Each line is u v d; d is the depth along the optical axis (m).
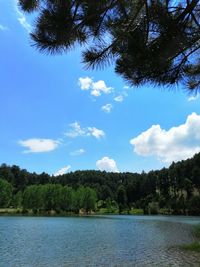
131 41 10.12
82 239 54.75
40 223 100.44
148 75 11.35
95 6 9.40
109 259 34.53
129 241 51.66
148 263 31.61
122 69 11.15
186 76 12.18
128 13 10.27
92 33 10.38
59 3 9.05
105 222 110.25
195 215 196.38
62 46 9.70
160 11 10.01
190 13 10.52
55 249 42.44
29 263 32.47
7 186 183.00
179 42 10.10
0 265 31.48
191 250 39.75
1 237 57.66
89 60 10.86
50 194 180.62
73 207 188.12
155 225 94.81
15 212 179.38
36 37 9.42
